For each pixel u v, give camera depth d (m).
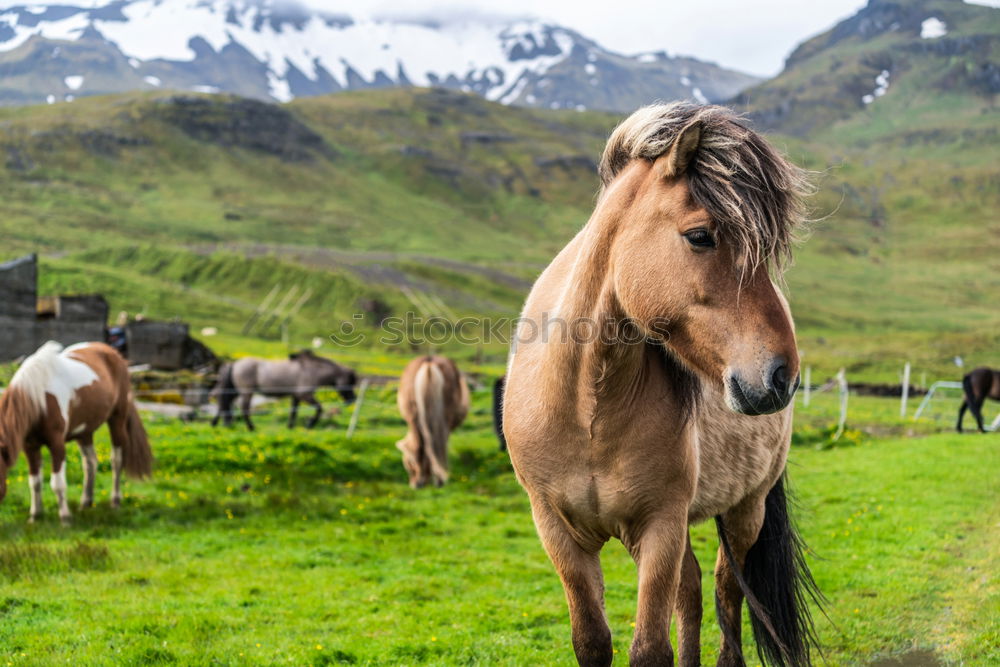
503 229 187.00
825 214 2.60
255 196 172.75
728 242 2.46
